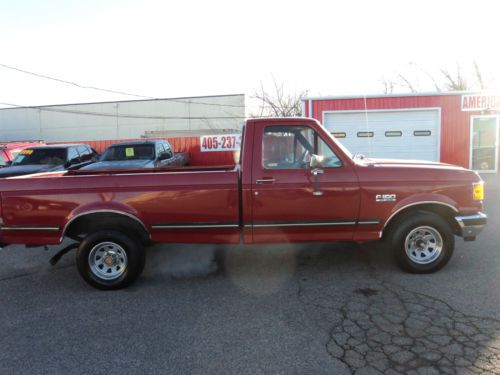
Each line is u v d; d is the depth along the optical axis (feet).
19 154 40.47
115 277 15.67
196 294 15.02
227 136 60.80
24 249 22.21
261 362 10.29
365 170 15.72
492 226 23.71
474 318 12.24
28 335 12.19
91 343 11.58
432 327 11.76
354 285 15.25
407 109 48.60
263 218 15.62
